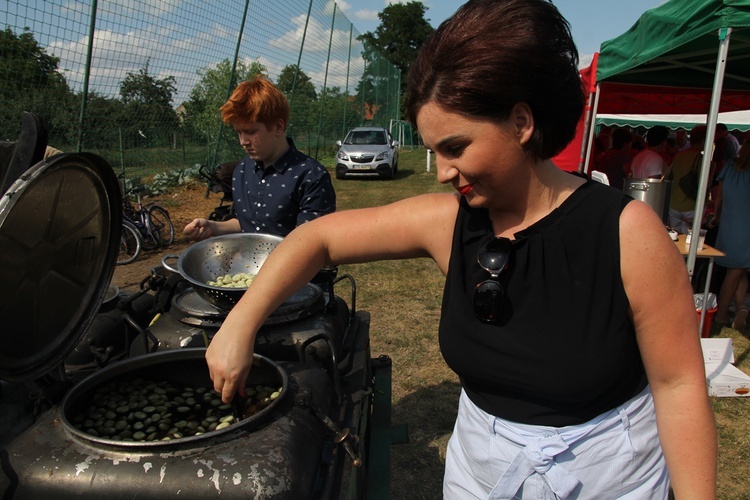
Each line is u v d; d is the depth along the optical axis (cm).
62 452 114
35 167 107
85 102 662
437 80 86
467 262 105
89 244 144
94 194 138
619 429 101
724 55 344
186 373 160
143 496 108
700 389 92
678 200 538
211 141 1104
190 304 178
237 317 117
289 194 228
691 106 772
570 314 93
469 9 87
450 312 106
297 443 122
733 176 453
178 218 898
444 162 92
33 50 561
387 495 174
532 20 83
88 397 148
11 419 135
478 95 82
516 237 96
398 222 116
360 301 541
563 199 96
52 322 134
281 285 118
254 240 208
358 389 169
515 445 104
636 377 102
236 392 129
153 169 956
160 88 849
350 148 1500
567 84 85
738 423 326
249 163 240
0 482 111
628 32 488
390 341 439
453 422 325
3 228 109
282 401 132
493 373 100
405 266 677
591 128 596
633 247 89
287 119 227
